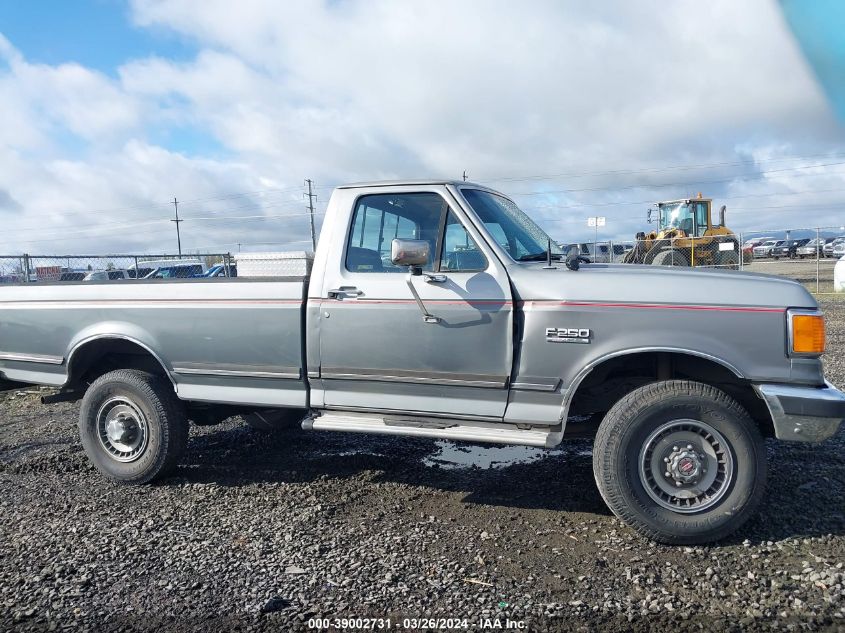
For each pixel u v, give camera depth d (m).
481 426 4.30
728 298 3.84
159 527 4.28
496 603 3.23
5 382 5.73
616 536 3.99
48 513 4.57
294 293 4.64
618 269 4.17
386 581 3.46
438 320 4.27
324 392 4.66
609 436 3.87
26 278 12.68
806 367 3.78
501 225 4.59
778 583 3.33
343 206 4.68
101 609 3.26
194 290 4.91
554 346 4.05
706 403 3.77
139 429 5.05
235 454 5.86
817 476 4.84
